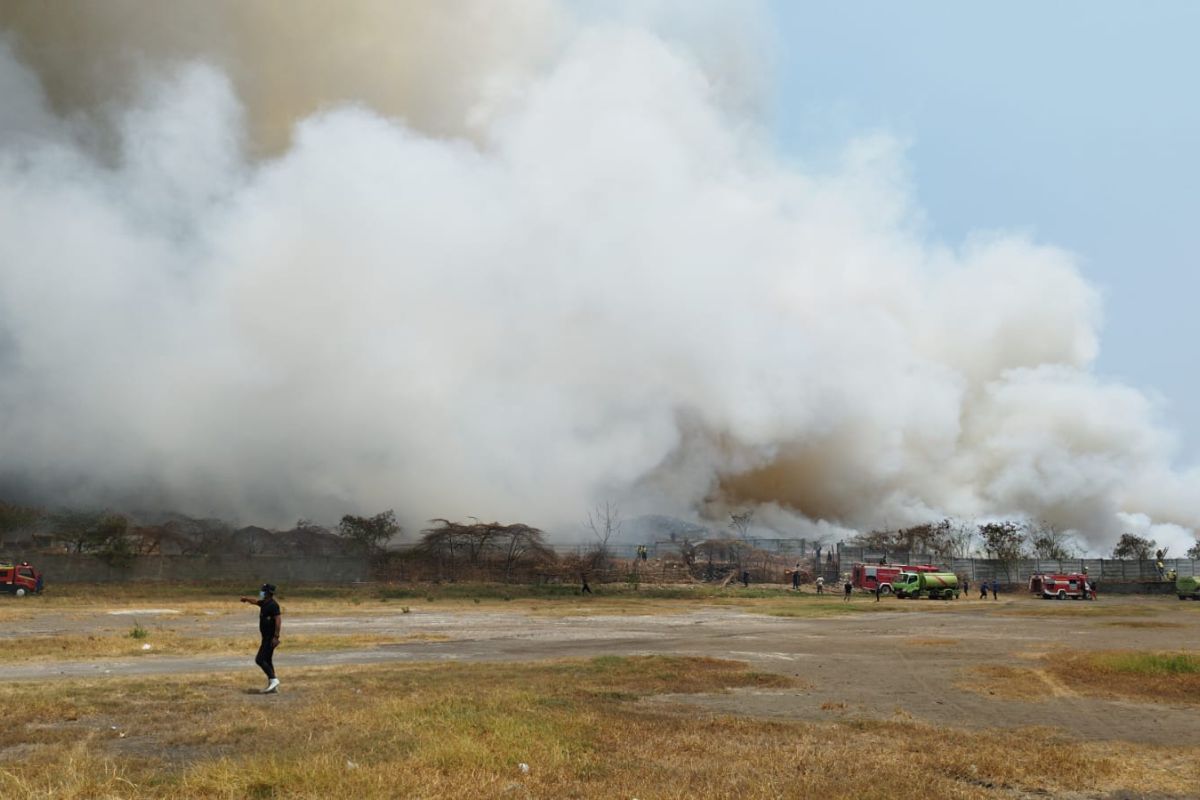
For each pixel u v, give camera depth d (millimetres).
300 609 54969
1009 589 104000
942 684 23797
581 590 82000
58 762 12039
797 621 51156
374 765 11859
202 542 89312
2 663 25344
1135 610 66625
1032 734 16578
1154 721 18438
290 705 17438
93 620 43156
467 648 32250
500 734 14047
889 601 80688
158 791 10500
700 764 12883
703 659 28094
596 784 11352
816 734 15820
